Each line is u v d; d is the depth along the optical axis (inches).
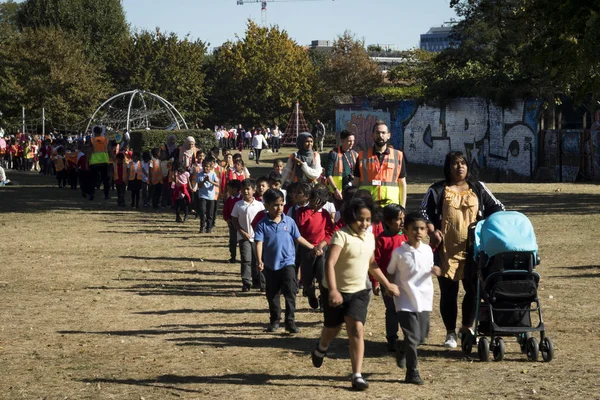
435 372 293.6
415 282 281.7
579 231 712.4
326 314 280.5
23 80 2800.2
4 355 328.2
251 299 454.9
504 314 309.6
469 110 1755.7
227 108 3348.9
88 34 3395.7
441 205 331.3
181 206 883.4
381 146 398.0
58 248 673.0
